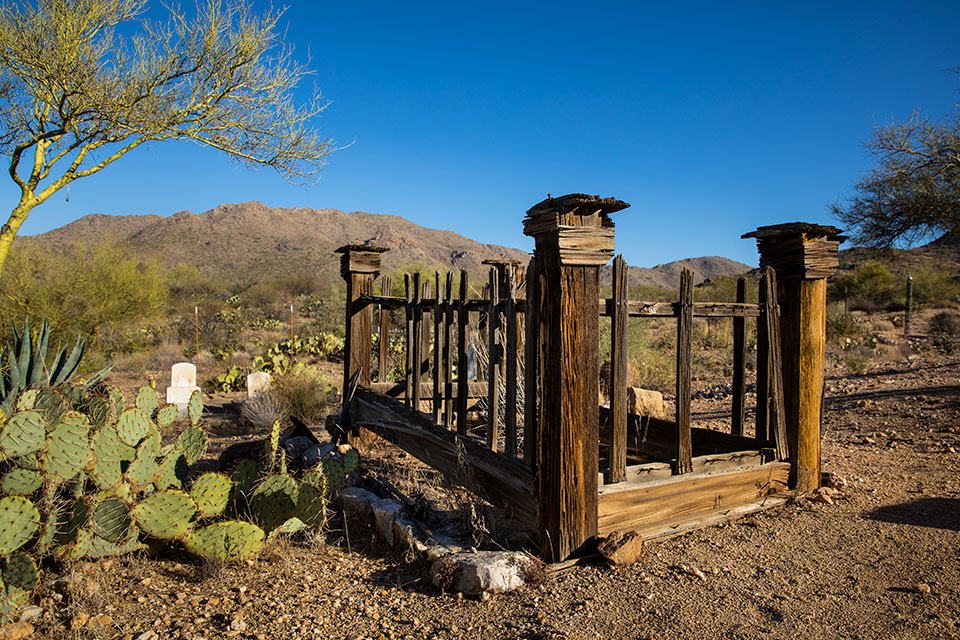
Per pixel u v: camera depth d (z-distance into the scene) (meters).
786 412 4.50
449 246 139.75
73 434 3.23
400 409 5.20
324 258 93.12
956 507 4.34
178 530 3.35
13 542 2.87
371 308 6.41
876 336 17.33
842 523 4.04
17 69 7.32
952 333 18.17
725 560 3.47
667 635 2.70
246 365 13.98
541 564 3.26
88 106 7.44
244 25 8.34
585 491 3.42
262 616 2.97
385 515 3.87
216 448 6.59
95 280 12.67
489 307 4.00
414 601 3.10
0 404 5.12
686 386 3.96
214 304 27.89
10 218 7.33
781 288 4.54
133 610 3.01
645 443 5.43
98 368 11.38
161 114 7.91
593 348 3.40
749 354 14.02
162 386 11.43
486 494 4.05
